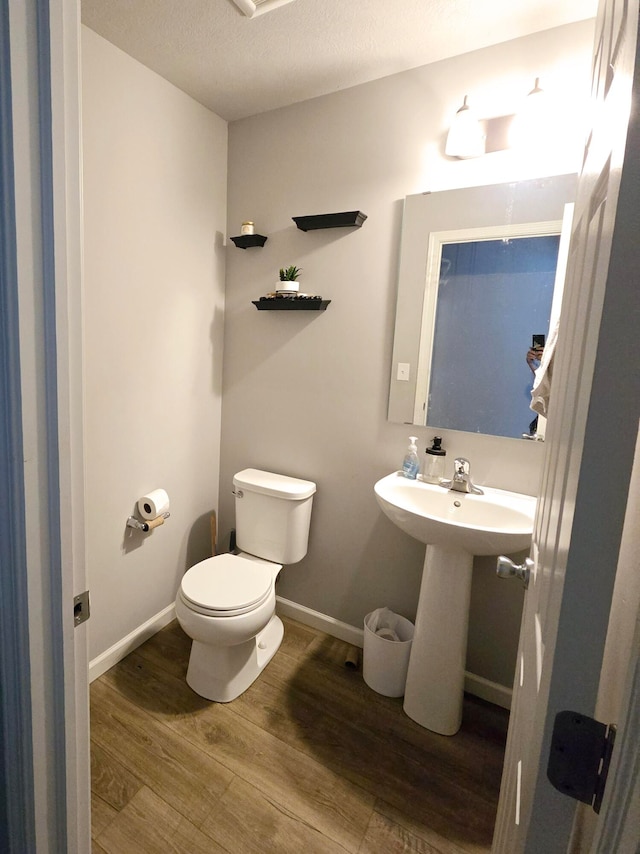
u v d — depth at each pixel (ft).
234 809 4.07
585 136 2.52
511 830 2.11
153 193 5.56
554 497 1.91
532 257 4.76
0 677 2.07
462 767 4.62
